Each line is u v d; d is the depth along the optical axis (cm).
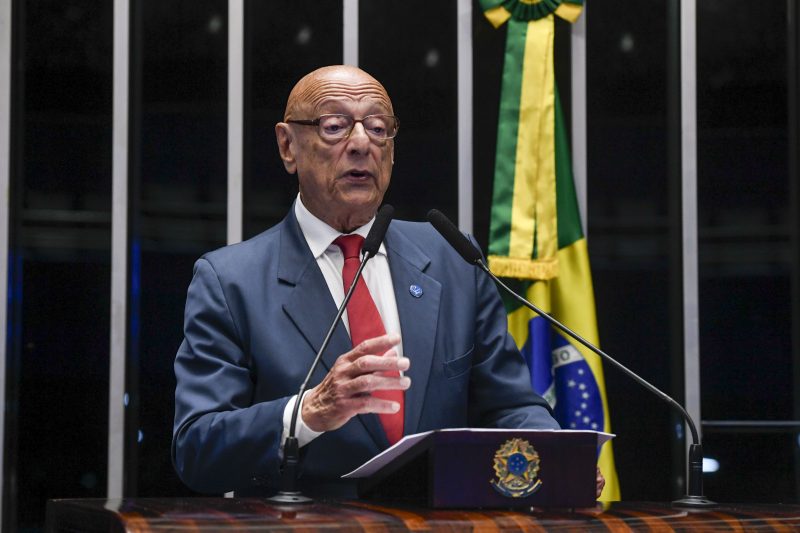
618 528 218
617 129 589
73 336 571
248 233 581
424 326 329
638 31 593
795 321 581
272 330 317
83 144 580
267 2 594
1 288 562
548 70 545
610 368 580
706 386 580
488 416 342
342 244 337
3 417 558
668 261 584
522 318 534
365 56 593
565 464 249
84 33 584
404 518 214
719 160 589
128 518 205
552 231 534
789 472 575
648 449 575
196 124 586
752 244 585
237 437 281
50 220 575
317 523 205
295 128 341
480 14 588
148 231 578
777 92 591
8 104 569
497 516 224
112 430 562
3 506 556
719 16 594
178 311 576
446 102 590
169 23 590
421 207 587
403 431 315
